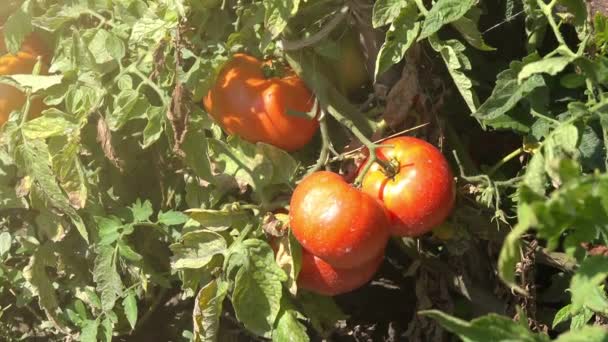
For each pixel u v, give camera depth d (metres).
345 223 0.67
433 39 0.71
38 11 0.95
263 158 0.77
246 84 0.76
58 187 0.85
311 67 0.77
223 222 0.77
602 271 0.51
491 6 0.86
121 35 0.86
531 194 0.48
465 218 0.79
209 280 0.82
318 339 0.98
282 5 0.73
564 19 0.71
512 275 0.47
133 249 0.93
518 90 0.69
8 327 1.07
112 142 0.86
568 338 0.48
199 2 0.78
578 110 0.62
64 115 0.84
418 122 0.78
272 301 0.75
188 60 0.84
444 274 0.86
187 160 0.79
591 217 0.49
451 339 0.89
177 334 1.03
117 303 0.97
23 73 0.93
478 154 0.88
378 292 1.00
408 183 0.68
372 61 0.80
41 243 0.99
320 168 0.78
